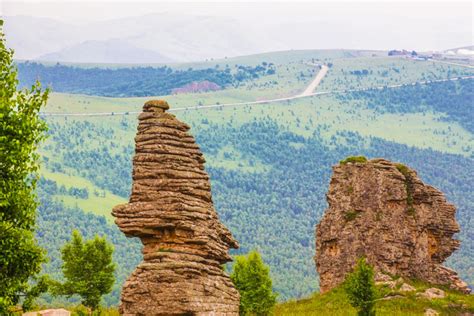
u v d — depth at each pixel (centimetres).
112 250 13412
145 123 6278
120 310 5825
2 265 6106
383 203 15575
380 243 15362
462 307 13812
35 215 6359
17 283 6112
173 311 5703
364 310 12481
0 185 6016
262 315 13225
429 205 15912
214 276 6003
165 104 6353
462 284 15400
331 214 15875
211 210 6184
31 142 6256
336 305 14312
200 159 6325
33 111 6353
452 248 16162
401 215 15550
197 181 6138
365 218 15588
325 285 15638
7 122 6122
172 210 5978
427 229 15800
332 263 15650
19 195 6125
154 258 5897
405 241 15412
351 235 15562
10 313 6109
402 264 15300
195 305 5750
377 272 15188
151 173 6084
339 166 16212
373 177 15750
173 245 5984
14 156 6031
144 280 5772
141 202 6038
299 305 14975
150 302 5731
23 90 6394
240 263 13325
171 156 6134
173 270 5797
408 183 15912
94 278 13025
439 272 15512
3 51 6538
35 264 6253
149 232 5978
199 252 5984
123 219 6016
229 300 6106
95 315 12331
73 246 13212
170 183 6056
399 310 13650
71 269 13062
